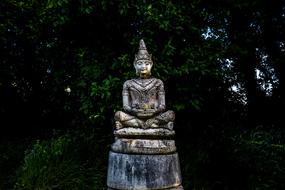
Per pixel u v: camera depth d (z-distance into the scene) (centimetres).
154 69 439
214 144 506
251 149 512
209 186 462
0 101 735
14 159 614
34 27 587
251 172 477
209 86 521
